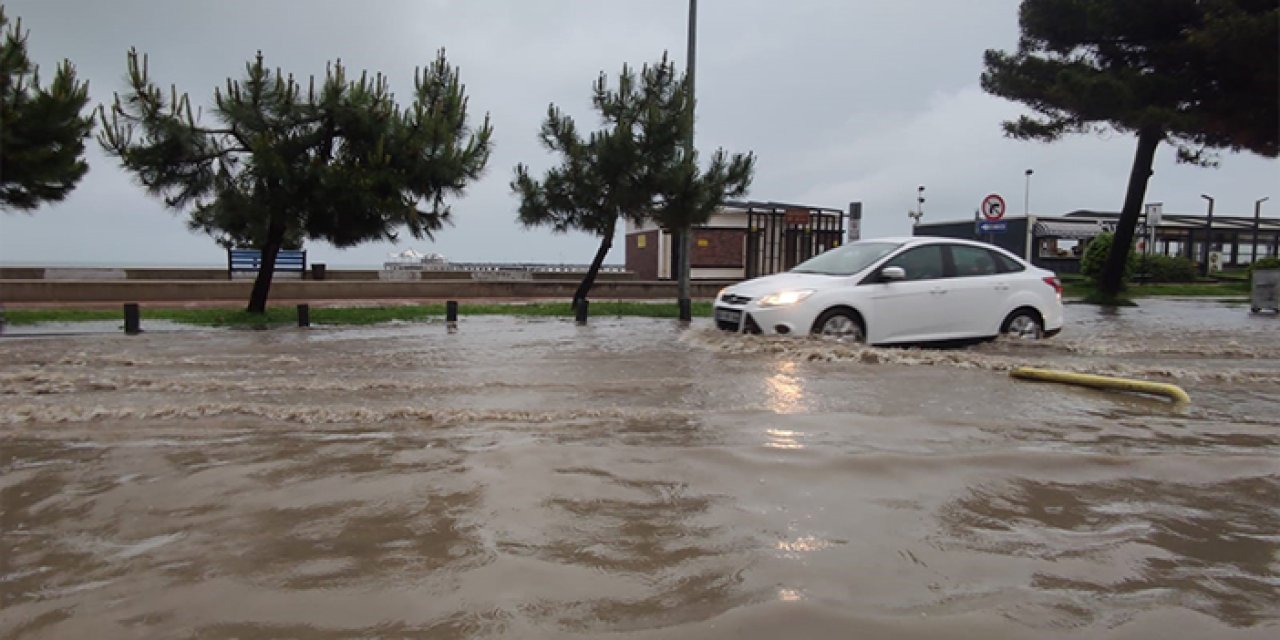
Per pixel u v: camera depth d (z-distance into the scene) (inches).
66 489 144.3
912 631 92.4
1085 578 108.7
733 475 152.5
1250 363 331.9
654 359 323.0
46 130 509.4
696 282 954.7
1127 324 518.3
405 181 564.4
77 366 304.8
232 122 531.8
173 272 932.6
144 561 112.1
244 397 236.2
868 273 364.8
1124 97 650.2
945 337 371.9
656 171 634.8
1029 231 1204.5
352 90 550.6
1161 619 96.6
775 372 285.6
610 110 646.5
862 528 126.3
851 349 324.8
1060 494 144.9
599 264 669.9
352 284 828.0
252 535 121.7
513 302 794.2
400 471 154.4
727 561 112.3
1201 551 119.3
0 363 310.7
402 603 99.0
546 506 134.8
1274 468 163.0
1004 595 102.7
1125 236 770.2
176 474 152.9
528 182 658.8
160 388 251.0
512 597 100.7
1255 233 1358.3
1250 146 682.2
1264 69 599.8
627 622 94.1
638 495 140.6
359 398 234.1
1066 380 262.8
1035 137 802.2
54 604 99.3
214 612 97.0
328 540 119.6
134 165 518.9
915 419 203.8
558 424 196.5
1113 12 679.7
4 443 178.1
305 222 562.9
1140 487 149.8
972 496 142.9
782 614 95.9
